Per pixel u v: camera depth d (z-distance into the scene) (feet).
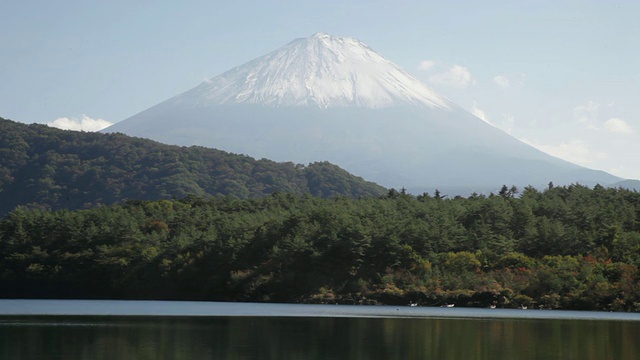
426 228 546.67
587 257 513.04
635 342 285.23
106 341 272.51
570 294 469.57
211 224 607.37
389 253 522.47
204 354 243.19
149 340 276.21
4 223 599.57
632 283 465.06
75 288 573.74
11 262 582.76
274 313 412.57
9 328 313.32
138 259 571.69
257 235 558.56
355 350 256.11
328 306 484.74
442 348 262.88
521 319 380.99
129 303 510.17
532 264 507.71
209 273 552.00
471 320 370.12
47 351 246.06
